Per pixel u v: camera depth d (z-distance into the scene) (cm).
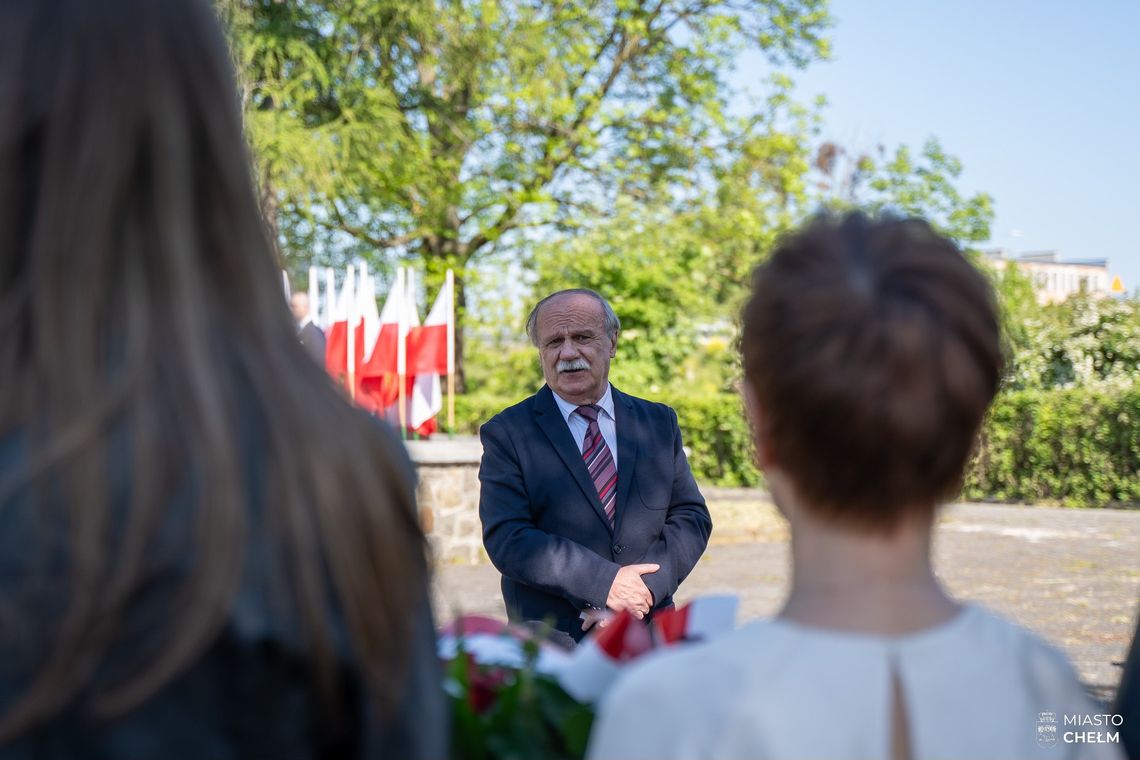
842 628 95
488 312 1866
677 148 1869
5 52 84
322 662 80
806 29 1842
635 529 335
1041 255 4838
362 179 1645
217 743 76
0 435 78
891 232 103
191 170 85
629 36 1869
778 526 1086
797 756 89
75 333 79
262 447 82
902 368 93
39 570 74
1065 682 102
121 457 77
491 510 334
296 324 93
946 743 92
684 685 94
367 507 85
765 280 104
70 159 81
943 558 937
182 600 75
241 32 1336
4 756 73
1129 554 956
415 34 1587
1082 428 1358
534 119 1811
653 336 1741
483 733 115
